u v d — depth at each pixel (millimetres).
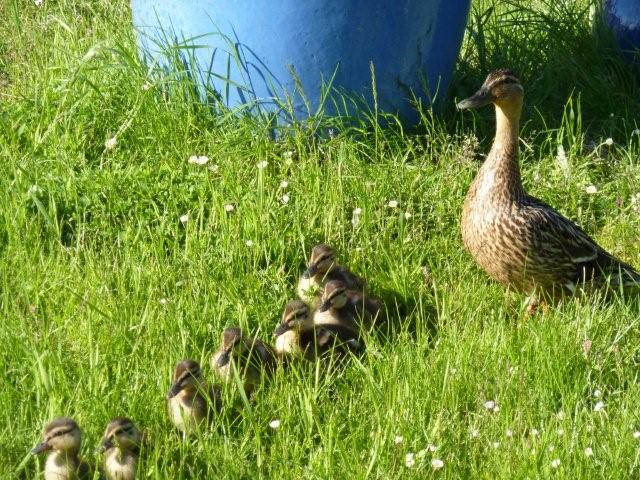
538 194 3832
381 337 3473
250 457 3172
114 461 3111
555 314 3453
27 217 3658
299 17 3783
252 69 3848
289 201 3732
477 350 3350
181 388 3191
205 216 3709
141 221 3633
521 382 3256
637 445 3145
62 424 3061
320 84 3850
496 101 3488
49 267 3537
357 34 3807
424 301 3549
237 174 3760
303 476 3107
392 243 3664
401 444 3139
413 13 3832
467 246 3574
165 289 3492
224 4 3803
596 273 3537
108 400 3213
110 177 3732
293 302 3389
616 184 3867
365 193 3729
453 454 3135
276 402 3244
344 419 3234
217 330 3408
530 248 3482
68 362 3320
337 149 3848
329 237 3654
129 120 3854
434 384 3264
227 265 3559
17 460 3135
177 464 3131
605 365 3357
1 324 3346
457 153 3846
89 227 3656
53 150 3838
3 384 3240
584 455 3115
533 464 3090
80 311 3418
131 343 3348
